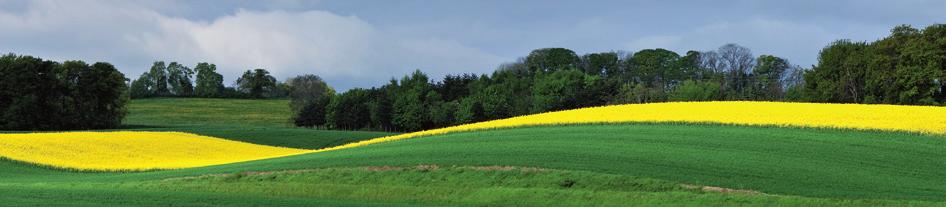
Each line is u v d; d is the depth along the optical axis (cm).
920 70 6831
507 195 2542
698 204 2281
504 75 12256
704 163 2989
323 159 3612
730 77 13400
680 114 5028
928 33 6981
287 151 6169
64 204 2423
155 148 5588
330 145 6912
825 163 3014
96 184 3206
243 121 13788
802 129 4088
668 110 5359
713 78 13488
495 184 2822
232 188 2966
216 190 2969
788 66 12875
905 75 6912
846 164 3005
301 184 2945
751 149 3375
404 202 2577
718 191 2505
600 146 3516
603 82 10331
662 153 3253
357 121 11019
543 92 10094
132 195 2644
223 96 19625
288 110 15975
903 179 2738
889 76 7188
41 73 9319
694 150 3353
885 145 3488
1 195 2638
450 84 11906
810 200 2270
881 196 2389
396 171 3114
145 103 17000
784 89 12225
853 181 2662
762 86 12700
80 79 9562
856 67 7656
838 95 7906
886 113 4731
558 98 9862
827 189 2502
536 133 4369
